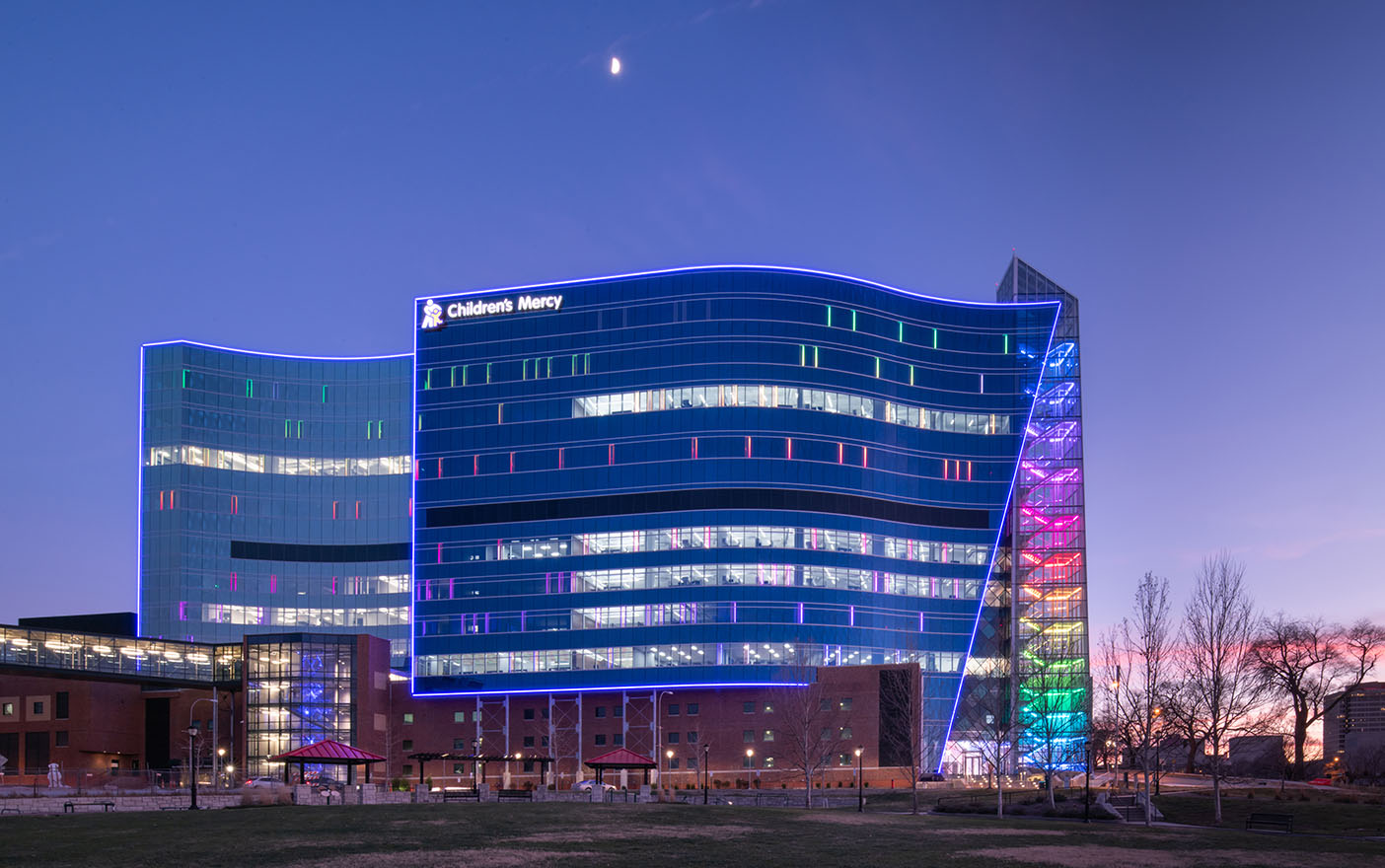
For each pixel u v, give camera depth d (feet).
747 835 191.83
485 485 577.84
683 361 563.48
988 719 533.55
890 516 570.87
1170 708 346.33
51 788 330.54
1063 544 583.99
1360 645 439.22
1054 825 251.19
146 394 648.79
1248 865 165.37
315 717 510.17
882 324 584.40
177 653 522.06
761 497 547.08
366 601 652.07
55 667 479.41
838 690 510.99
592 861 150.41
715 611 536.83
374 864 144.15
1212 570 334.65
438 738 558.56
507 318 589.73
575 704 549.13
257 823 205.67
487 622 564.30
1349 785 393.50
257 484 653.30
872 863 156.04
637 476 558.56
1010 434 599.57
